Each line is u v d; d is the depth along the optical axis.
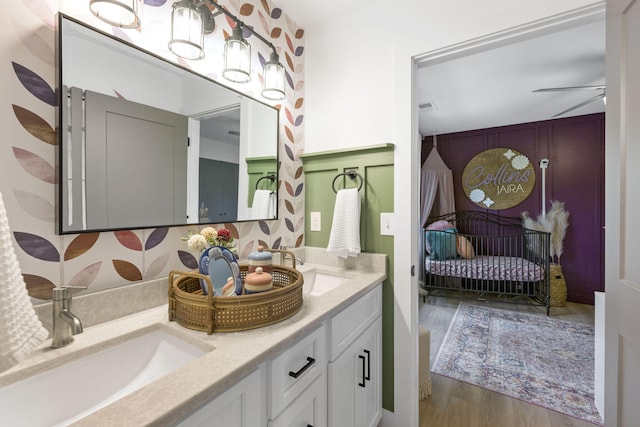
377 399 1.58
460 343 2.67
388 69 1.64
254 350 0.78
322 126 1.87
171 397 0.59
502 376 2.15
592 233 3.78
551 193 4.03
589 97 3.25
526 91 3.12
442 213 4.61
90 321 0.92
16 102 0.81
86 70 0.94
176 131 1.20
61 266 0.90
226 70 1.26
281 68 1.48
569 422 1.69
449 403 1.86
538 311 3.48
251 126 1.55
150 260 1.12
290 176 1.84
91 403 0.79
